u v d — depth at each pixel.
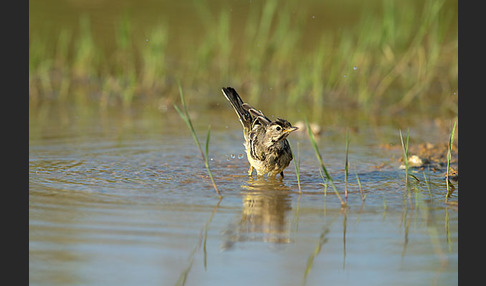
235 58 23.28
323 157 14.62
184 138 16.20
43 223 10.11
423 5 24.94
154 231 9.89
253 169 13.54
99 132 16.53
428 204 11.32
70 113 18.58
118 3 27.22
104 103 19.98
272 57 22.64
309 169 13.66
